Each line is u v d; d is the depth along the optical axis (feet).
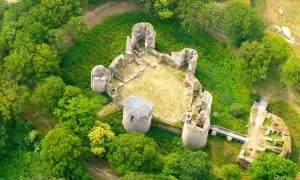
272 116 278.67
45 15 291.17
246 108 287.69
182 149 268.00
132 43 300.20
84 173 247.70
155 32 305.53
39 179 242.58
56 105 263.70
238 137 272.92
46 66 274.77
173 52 296.71
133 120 262.26
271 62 297.53
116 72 293.23
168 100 285.64
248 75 287.28
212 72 304.30
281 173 246.68
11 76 272.51
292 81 285.64
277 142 268.62
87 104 262.26
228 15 304.50
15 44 278.67
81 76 293.43
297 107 290.97
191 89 288.71
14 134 269.03
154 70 298.76
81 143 251.39
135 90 288.10
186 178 241.14
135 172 243.40
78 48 305.12
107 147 254.06
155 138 272.10
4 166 259.80
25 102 264.72
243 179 257.75
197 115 272.31
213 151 269.64
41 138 266.77
